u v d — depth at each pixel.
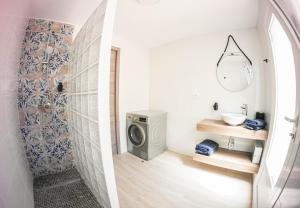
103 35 1.14
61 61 2.26
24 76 2.04
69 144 2.41
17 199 0.96
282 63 1.73
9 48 1.01
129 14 2.08
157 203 1.80
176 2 1.79
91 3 1.73
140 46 3.41
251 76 2.46
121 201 1.83
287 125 1.75
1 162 0.78
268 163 1.78
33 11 1.87
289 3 0.79
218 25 2.41
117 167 2.65
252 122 2.14
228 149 2.68
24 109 2.06
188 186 2.12
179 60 3.20
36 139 2.17
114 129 3.11
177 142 3.32
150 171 2.52
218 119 2.79
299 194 0.75
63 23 2.24
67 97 2.33
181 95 3.21
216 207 1.74
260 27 2.09
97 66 1.19
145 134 2.91
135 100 3.42
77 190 1.89
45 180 2.11
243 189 2.06
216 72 2.77
